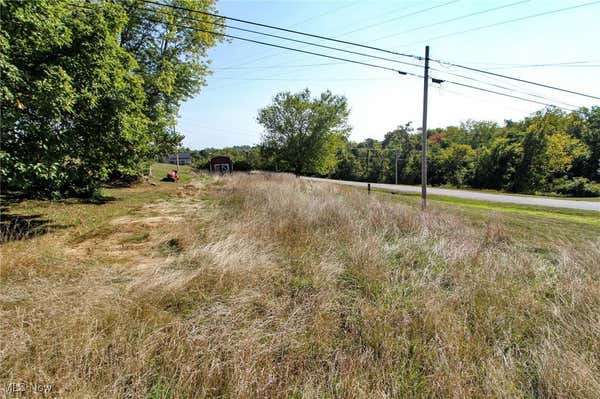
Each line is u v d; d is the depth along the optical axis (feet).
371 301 9.86
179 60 52.03
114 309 8.32
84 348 6.57
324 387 6.06
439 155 125.08
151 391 5.82
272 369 6.44
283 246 15.14
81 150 18.39
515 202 46.52
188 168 112.68
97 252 14.52
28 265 11.64
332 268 12.41
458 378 6.15
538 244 17.37
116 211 26.55
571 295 10.16
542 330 8.25
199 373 6.18
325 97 84.79
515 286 11.11
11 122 13.89
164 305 9.18
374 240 16.08
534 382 6.46
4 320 7.52
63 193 32.01
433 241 17.07
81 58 17.43
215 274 11.21
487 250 15.33
